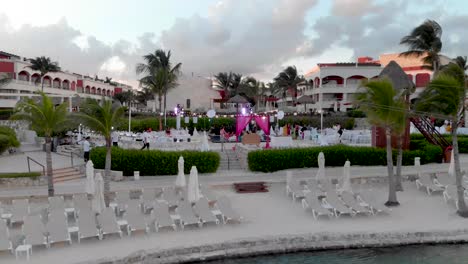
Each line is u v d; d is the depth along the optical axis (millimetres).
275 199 18672
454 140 16297
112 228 13500
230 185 20500
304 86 76750
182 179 18219
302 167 24266
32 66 61844
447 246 13812
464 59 53188
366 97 17359
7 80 51031
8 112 41125
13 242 13047
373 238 13906
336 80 64938
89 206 15570
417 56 47156
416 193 19562
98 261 11570
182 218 14719
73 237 13742
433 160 25609
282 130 40875
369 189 20547
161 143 29188
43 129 16703
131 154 22188
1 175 19516
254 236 13758
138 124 43406
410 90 25719
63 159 25500
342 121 49125
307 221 15531
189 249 12758
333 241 13758
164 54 56750
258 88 81438
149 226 14828
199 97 74750
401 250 13570
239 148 27078
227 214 15172
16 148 28109
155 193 18297
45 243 12523
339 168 24203
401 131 17516
